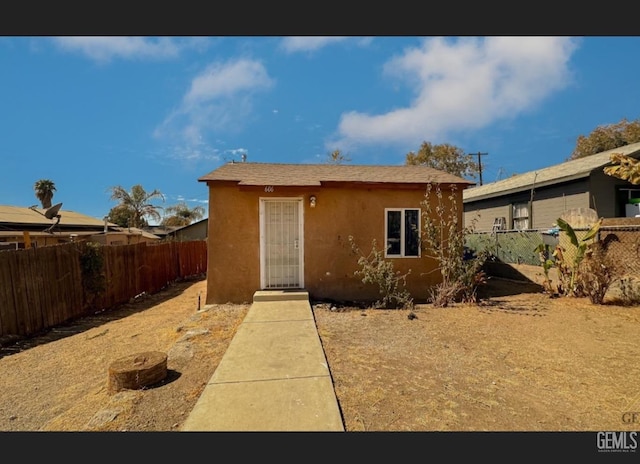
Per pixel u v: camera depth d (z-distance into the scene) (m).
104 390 3.94
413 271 8.54
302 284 8.30
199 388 3.64
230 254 8.07
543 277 9.45
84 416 3.32
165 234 32.69
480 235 13.12
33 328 6.81
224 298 8.04
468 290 8.00
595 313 6.57
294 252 8.33
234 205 8.08
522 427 2.87
